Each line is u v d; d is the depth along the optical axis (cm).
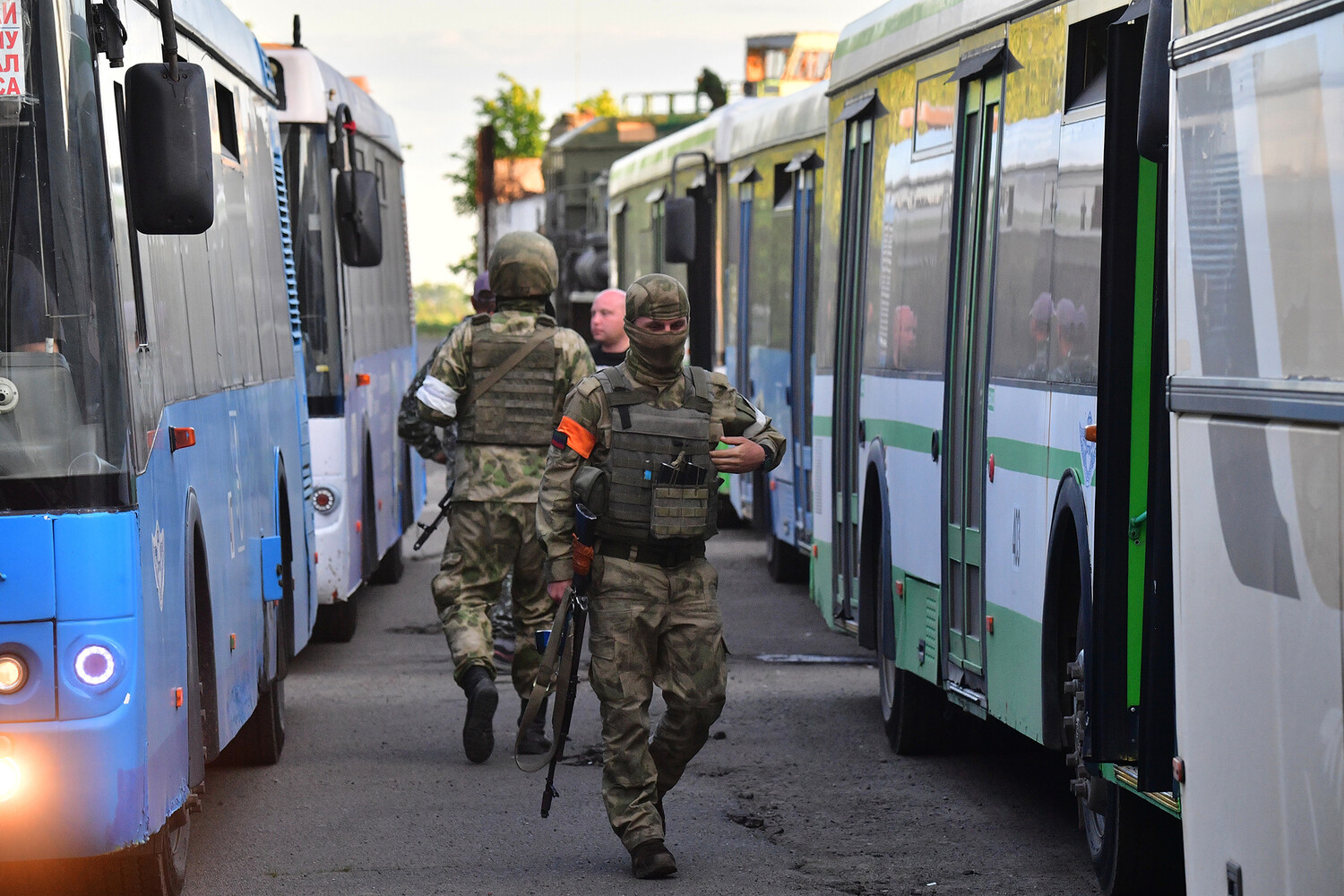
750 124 2952
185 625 1024
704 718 1148
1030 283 1194
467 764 1505
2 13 884
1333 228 684
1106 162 982
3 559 855
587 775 1462
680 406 1133
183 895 1108
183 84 901
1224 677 773
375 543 2438
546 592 1536
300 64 2195
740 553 3169
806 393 2467
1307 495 696
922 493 1459
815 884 1118
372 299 2548
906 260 1552
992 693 1265
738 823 1291
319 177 2192
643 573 1129
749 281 2923
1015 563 1210
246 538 1316
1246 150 765
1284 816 715
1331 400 678
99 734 859
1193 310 819
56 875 1026
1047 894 1093
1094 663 991
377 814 1328
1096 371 1048
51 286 872
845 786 1416
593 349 1916
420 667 2039
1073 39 1138
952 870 1153
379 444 2539
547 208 5719
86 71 896
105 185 891
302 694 1864
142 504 906
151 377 962
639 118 5456
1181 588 827
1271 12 744
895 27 1630
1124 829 1045
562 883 1127
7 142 878
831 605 1850
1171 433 840
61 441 864
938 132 1459
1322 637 682
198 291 1174
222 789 1422
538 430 1512
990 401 1276
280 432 1565
